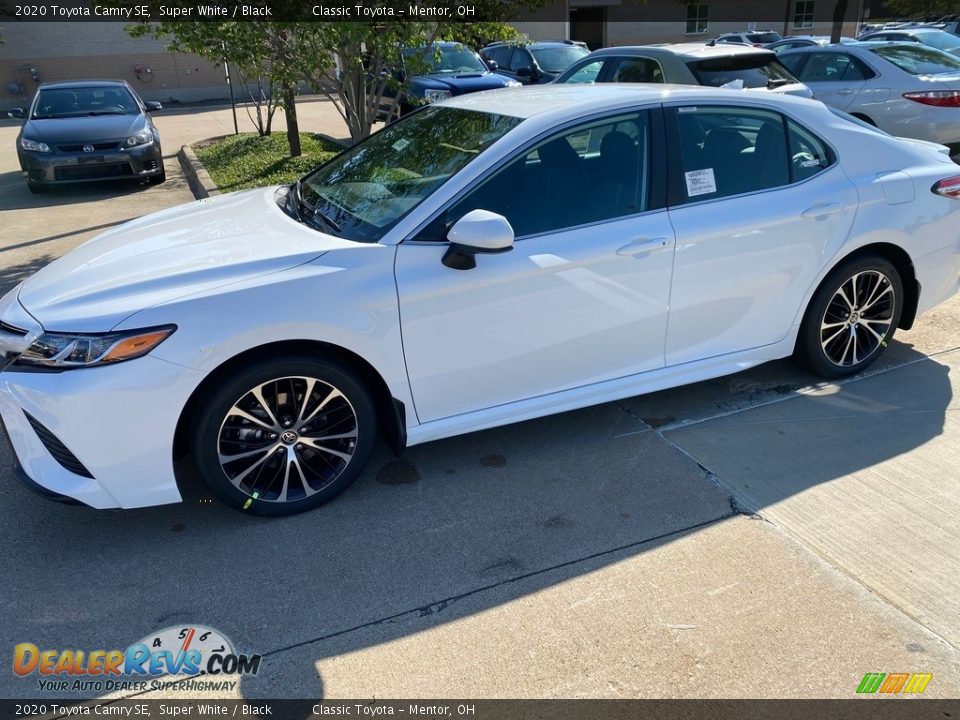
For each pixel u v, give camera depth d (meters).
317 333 2.96
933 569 2.83
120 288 2.92
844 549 2.95
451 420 3.38
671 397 4.20
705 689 2.36
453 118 3.86
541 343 3.40
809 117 3.96
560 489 3.39
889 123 8.45
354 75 7.30
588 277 3.37
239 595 2.78
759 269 3.78
